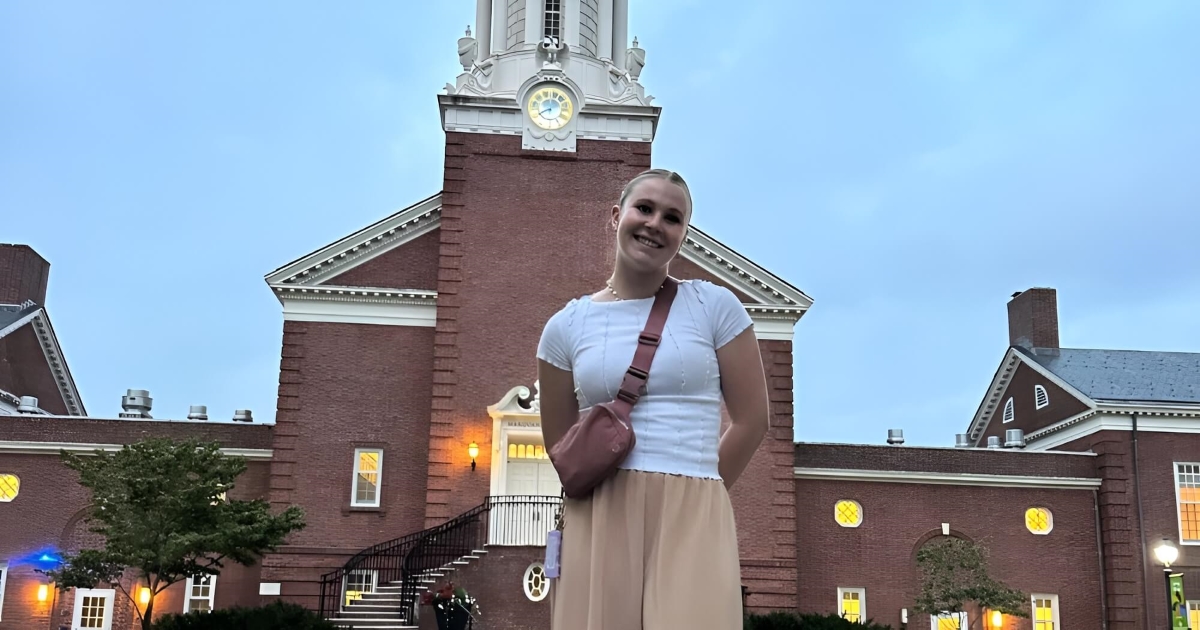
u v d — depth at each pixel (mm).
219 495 24984
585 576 2795
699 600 2689
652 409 2885
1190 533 35688
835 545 34469
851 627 25250
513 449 30531
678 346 2924
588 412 2902
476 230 31766
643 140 32656
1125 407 36250
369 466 31047
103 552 23344
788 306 32938
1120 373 40094
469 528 29172
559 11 35438
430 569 27609
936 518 35031
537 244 31781
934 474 35125
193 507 23703
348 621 25828
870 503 34938
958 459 35594
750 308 32906
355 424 31188
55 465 32781
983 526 35188
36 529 32156
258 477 33188
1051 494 35781
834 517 34688
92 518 25547
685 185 3053
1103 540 35438
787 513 31562
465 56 33906
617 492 2814
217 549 23891
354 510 30484
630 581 2752
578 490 2852
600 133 32594
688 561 2730
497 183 32125
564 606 2807
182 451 24141
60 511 32375
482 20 36562
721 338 3021
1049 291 43906
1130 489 35719
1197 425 36438
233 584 31172
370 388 31500
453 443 30281
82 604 31391
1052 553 35250
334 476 30766
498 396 30719
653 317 2984
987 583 31750
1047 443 40156
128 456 24266
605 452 2783
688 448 2861
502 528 29250
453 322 31125
